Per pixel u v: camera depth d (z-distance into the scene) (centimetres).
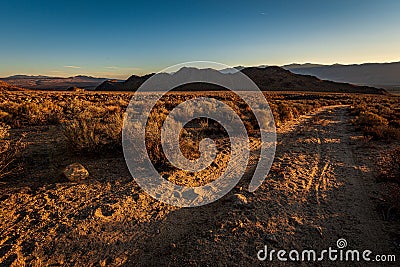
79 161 774
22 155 798
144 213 512
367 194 600
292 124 1755
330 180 691
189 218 501
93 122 1006
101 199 557
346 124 1820
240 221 479
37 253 391
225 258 384
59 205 527
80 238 427
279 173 732
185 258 384
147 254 398
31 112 1569
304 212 518
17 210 503
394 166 700
